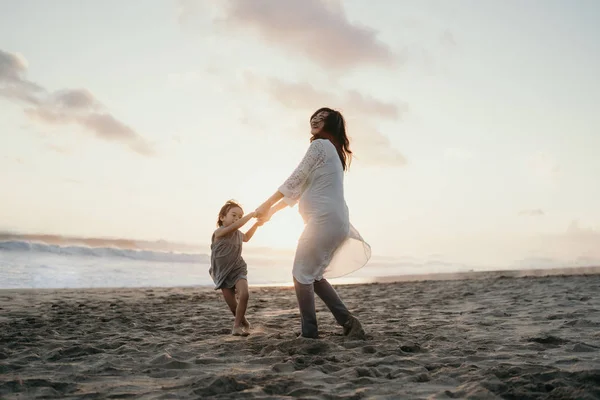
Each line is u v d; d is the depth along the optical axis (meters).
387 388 2.41
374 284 12.50
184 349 3.53
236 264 4.41
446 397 2.26
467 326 4.65
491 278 13.74
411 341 3.75
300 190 3.72
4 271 13.98
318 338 3.73
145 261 21.20
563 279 11.74
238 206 4.51
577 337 3.85
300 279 3.71
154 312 6.28
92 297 8.49
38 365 2.97
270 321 5.23
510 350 3.38
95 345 3.65
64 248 20.67
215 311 6.42
